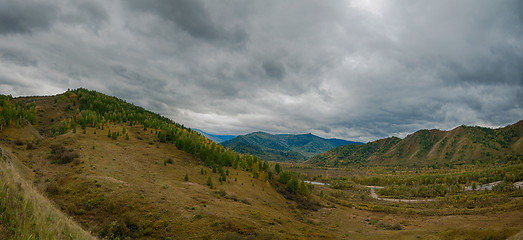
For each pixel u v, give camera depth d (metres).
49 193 44.69
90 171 61.75
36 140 85.94
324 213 95.12
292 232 49.44
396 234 58.62
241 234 42.06
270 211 67.81
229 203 62.31
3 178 16.59
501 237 44.47
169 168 92.38
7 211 13.62
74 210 40.38
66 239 15.39
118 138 123.62
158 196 51.56
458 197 140.50
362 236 57.56
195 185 75.88
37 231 13.62
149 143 130.00
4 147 67.88
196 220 43.97
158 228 39.50
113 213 41.78
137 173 73.69
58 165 65.38
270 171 133.12
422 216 96.88
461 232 50.09
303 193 119.62
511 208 92.69
